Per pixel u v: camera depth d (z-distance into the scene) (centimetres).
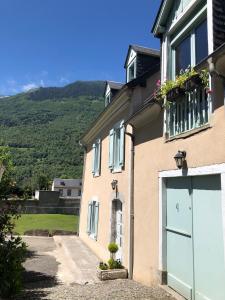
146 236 752
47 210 3431
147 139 793
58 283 817
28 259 1195
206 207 530
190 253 568
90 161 1594
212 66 475
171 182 665
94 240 1291
